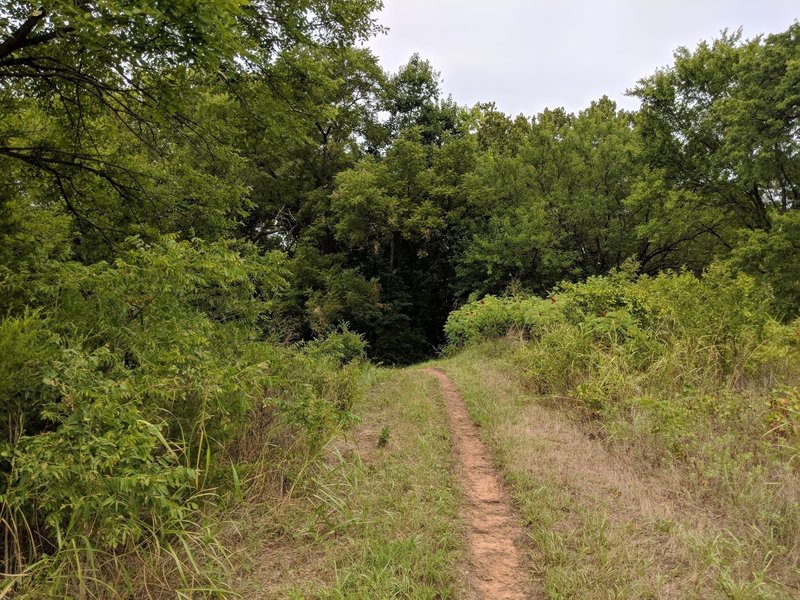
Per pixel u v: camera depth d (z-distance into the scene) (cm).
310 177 2172
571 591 287
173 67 534
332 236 2258
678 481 424
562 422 602
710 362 684
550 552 324
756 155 1345
